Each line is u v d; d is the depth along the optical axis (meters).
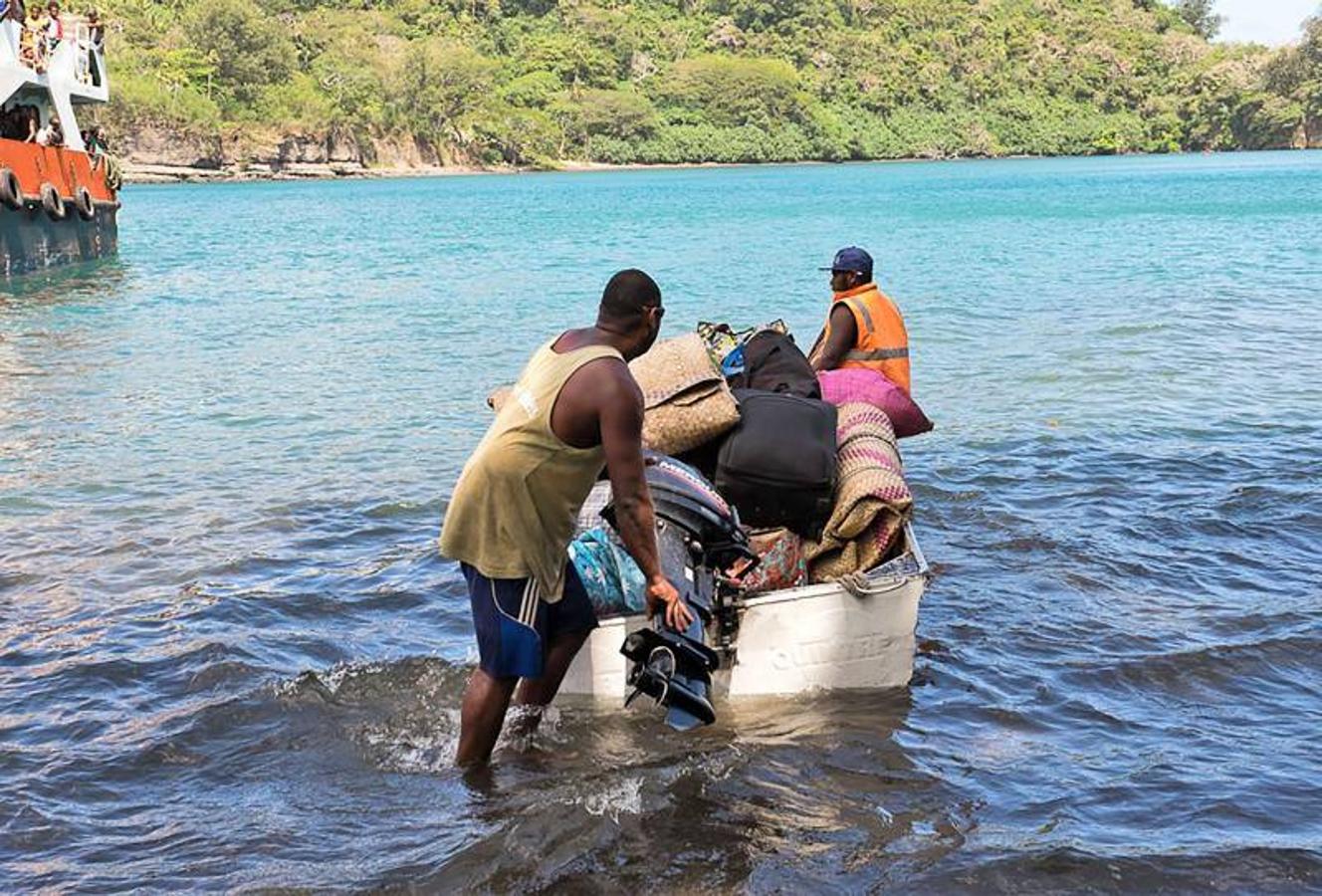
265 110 140.50
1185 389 12.50
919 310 19.27
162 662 5.96
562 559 4.85
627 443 4.58
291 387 13.41
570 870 4.22
